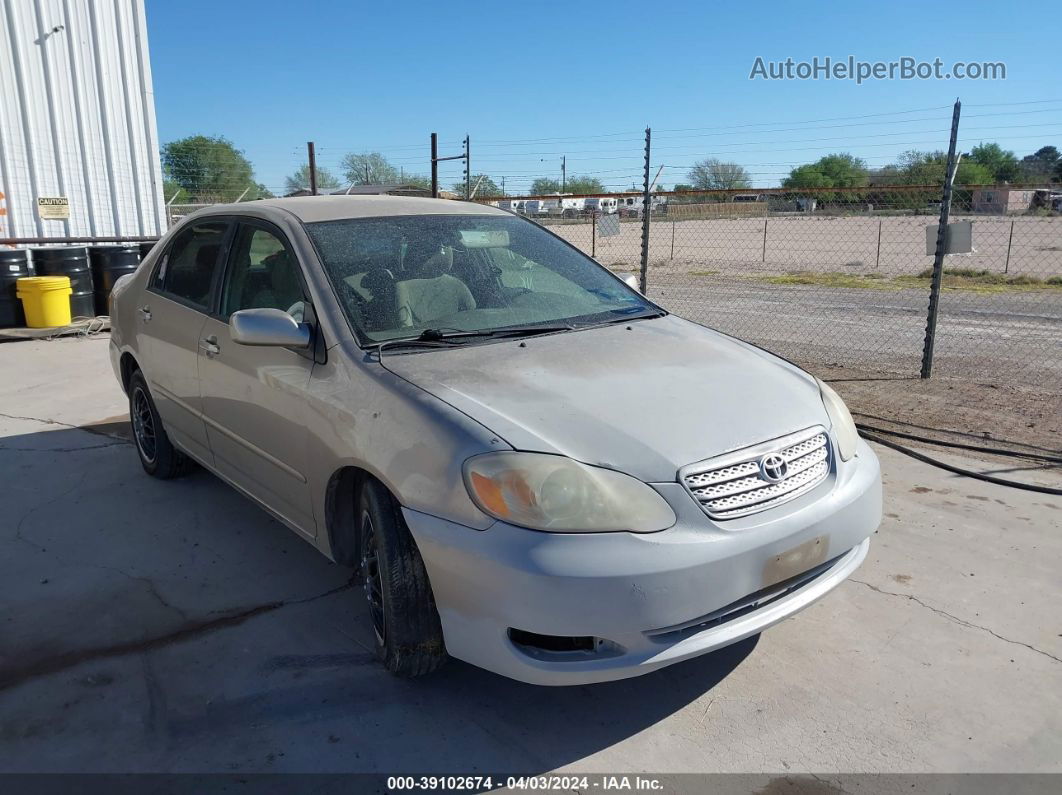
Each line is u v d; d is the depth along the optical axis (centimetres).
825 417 304
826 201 1299
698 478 258
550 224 2480
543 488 245
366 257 358
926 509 451
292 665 313
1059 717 283
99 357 871
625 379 300
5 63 1184
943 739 273
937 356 873
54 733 276
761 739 274
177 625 341
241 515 450
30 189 1228
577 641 252
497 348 323
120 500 472
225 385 379
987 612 348
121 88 1325
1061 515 441
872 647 325
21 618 346
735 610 261
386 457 275
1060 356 868
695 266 2252
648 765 262
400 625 278
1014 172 2050
